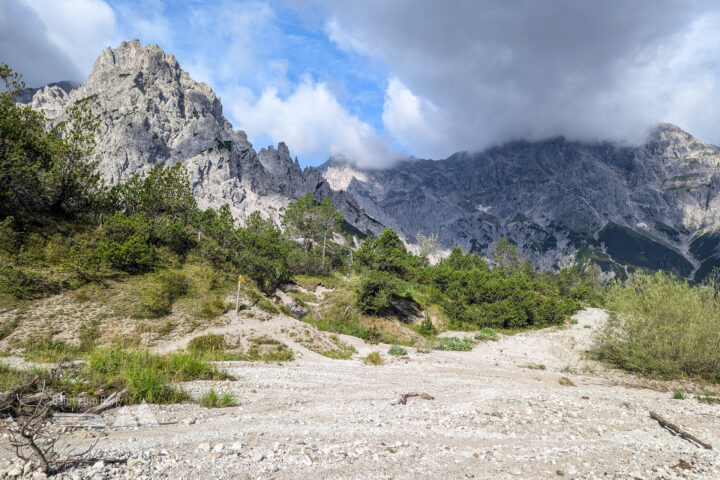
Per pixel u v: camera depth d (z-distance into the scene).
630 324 24.45
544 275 101.44
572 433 10.02
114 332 20.47
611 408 13.41
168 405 9.90
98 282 24.56
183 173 42.94
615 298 27.09
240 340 22.42
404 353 26.03
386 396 13.39
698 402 15.96
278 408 10.66
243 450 6.90
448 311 44.19
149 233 33.00
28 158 29.45
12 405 7.72
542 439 9.29
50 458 5.48
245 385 13.45
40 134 31.52
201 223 42.22
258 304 28.61
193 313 24.61
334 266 74.94
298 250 70.56
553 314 43.78
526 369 23.92
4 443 6.09
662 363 21.81
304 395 12.69
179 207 41.81
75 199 33.56
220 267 35.66
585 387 18.73
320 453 7.02
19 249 24.03
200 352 19.11
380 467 6.53
